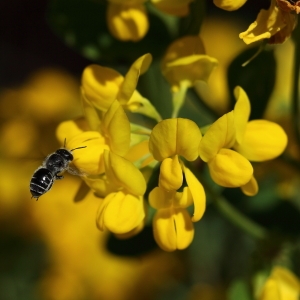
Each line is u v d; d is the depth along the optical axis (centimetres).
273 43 22
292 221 26
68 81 36
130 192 22
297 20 23
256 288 25
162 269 32
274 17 22
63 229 32
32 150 32
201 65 23
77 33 26
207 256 33
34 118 33
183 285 33
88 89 23
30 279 32
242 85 25
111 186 22
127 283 32
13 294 32
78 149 22
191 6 24
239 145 23
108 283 32
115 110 22
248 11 41
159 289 33
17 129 32
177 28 26
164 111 25
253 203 27
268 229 26
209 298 32
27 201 32
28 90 34
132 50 26
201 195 22
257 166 26
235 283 25
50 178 25
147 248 26
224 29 39
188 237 22
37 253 33
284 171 27
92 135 23
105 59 26
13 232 32
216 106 27
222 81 29
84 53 26
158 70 25
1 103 33
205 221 32
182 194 22
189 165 23
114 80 23
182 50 23
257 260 25
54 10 26
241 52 24
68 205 32
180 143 22
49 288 32
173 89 24
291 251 26
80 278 32
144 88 25
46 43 52
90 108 23
